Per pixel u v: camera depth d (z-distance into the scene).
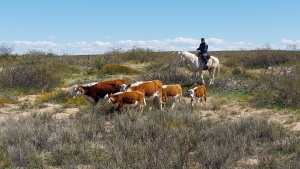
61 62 36.50
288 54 39.84
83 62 37.41
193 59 26.33
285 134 14.59
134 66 36.25
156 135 14.29
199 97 20.66
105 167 11.47
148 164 11.44
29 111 20.09
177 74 26.77
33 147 13.18
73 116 18.36
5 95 23.72
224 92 23.91
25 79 26.14
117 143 13.45
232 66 38.06
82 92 19.86
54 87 26.53
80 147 13.11
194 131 14.62
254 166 11.65
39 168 11.78
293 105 19.55
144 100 18.33
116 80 20.11
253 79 26.92
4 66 31.48
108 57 39.69
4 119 17.83
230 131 14.43
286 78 22.44
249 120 15.65
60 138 14.08
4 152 12.75
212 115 18.45
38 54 43.12
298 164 11.36
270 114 18.52
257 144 13.74
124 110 17.89
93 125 15.76
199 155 12.26
